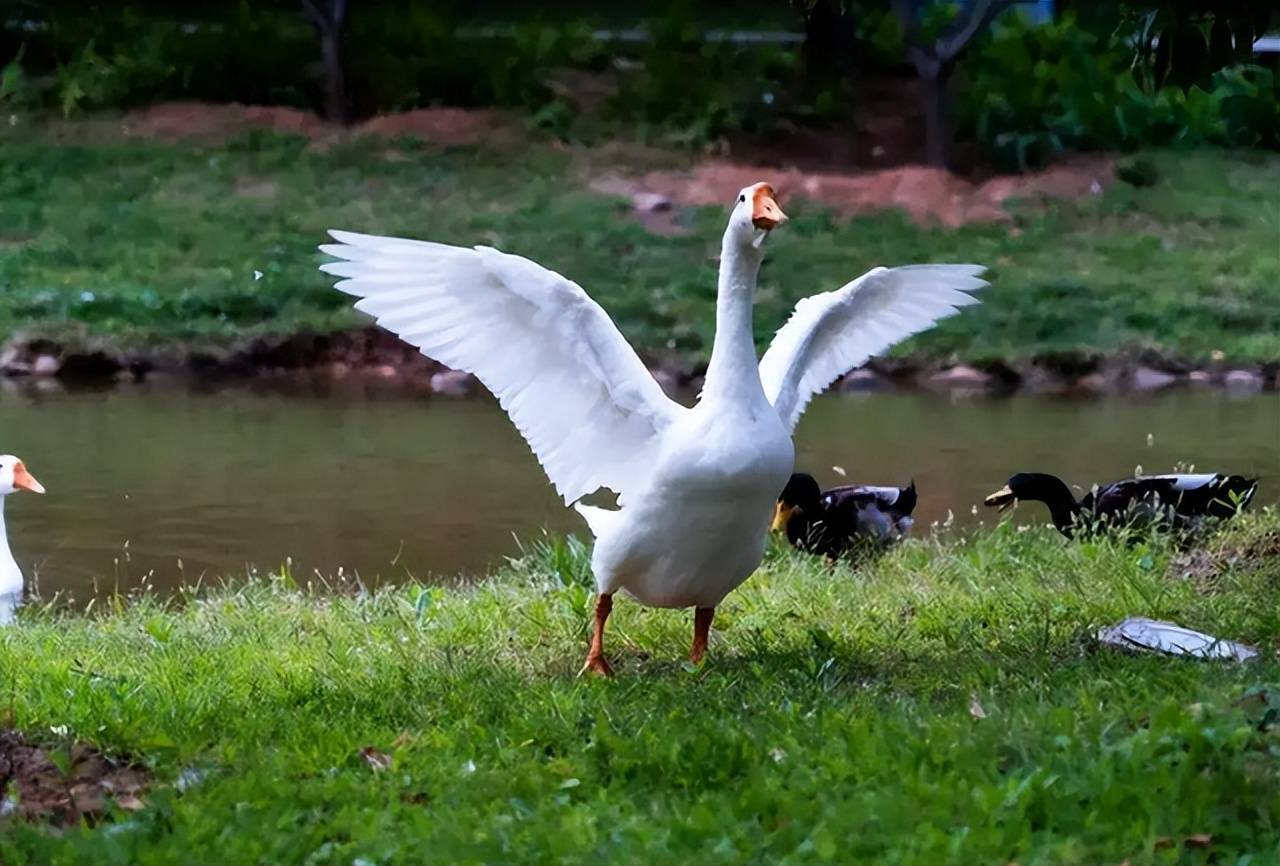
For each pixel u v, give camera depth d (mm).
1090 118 23328
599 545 7129
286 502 12570
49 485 13070
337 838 5000
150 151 22922
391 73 24500
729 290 6859
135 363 17531
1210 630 7582
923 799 5016
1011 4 22328
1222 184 22438
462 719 6137
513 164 22766
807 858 4684
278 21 25891
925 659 7238
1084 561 9258
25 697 6477
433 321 7051
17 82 24062
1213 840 4852
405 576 10625
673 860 4688
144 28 25578
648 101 23938
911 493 10453
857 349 7742
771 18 28375
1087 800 5027
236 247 20203
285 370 17703
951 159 22875
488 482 13219
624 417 6930
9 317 18047
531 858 4730
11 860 4820
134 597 10141
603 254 20109
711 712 6168
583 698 6414
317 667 7293
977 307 18500
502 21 28812
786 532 10266
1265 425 15312
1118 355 17609
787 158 23234
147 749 5750
